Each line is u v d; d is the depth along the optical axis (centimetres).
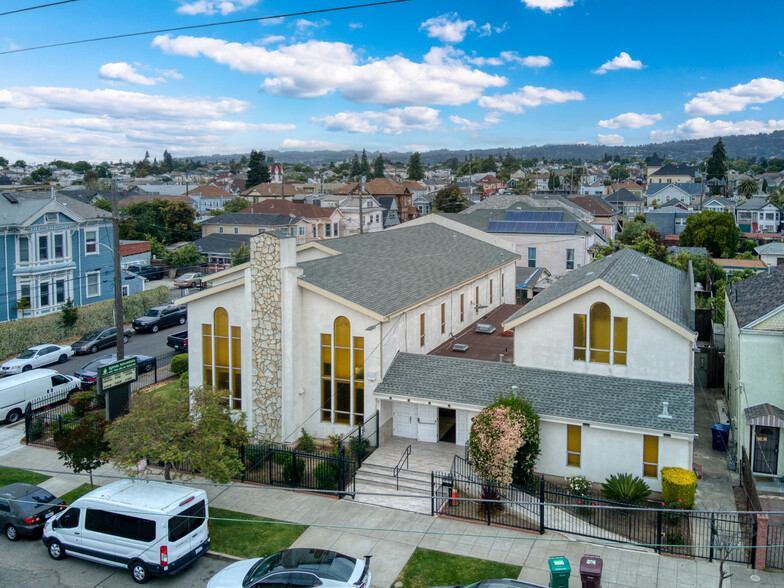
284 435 2919
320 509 2389
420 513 2339
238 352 3083
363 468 2655
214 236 8762
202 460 2234
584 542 2127
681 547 1991
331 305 2891
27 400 3459
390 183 13700
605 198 15312
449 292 3825
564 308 2805
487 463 2330
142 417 2270
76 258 5225
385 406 2911
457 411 2823
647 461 2427
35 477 2712
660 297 3027
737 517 2230
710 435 3039
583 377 2700
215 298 3078
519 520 2272
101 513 2005
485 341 3825
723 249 8006
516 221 7806
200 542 2034
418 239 4803
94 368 3922
